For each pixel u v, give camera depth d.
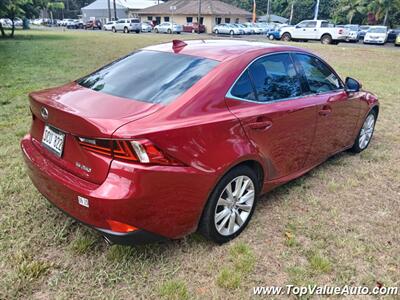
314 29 26.47
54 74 10.05
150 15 54.91
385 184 3.94
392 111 7.08
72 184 2.29
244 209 2.92
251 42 3.44
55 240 2.73
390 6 41.81
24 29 44.34
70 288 2.31
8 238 2.73
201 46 3.13
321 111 3.57
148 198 2.19
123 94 2.58
